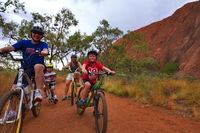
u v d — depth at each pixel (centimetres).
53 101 659
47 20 3325
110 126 441
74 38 3519
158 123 482
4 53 348
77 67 720
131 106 682
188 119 533
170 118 535
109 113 562
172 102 718
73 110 579
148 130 425
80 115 521
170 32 8894
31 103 354
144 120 505
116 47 4894
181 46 7450
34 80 375
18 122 298
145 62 5412
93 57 447
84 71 421
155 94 788
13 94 291
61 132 393
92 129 415
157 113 589
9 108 293
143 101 758
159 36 9500
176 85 985
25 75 341
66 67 723
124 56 5069
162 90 877
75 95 650
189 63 6019
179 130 436
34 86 376
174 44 7912
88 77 447
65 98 738
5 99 268
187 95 788
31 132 386
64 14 3391
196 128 454
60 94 943
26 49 368
